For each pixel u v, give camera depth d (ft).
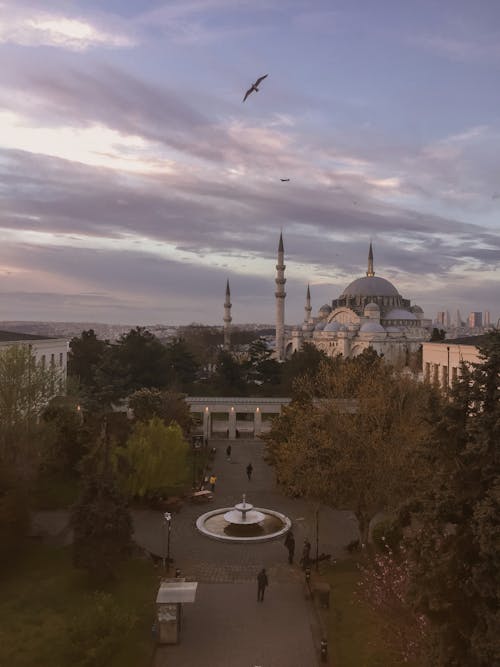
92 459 90.99
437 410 51.98
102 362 242.58
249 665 61.67
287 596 79.05
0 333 177.47
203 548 98.27
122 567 86.74
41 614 70.69
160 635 65.62
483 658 42.34
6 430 105.19
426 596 47.03
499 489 43.91
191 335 597.93
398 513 52.65
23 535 91.66
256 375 328.70
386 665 59.62
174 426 140.56
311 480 92.02
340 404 106.93
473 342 173.47
